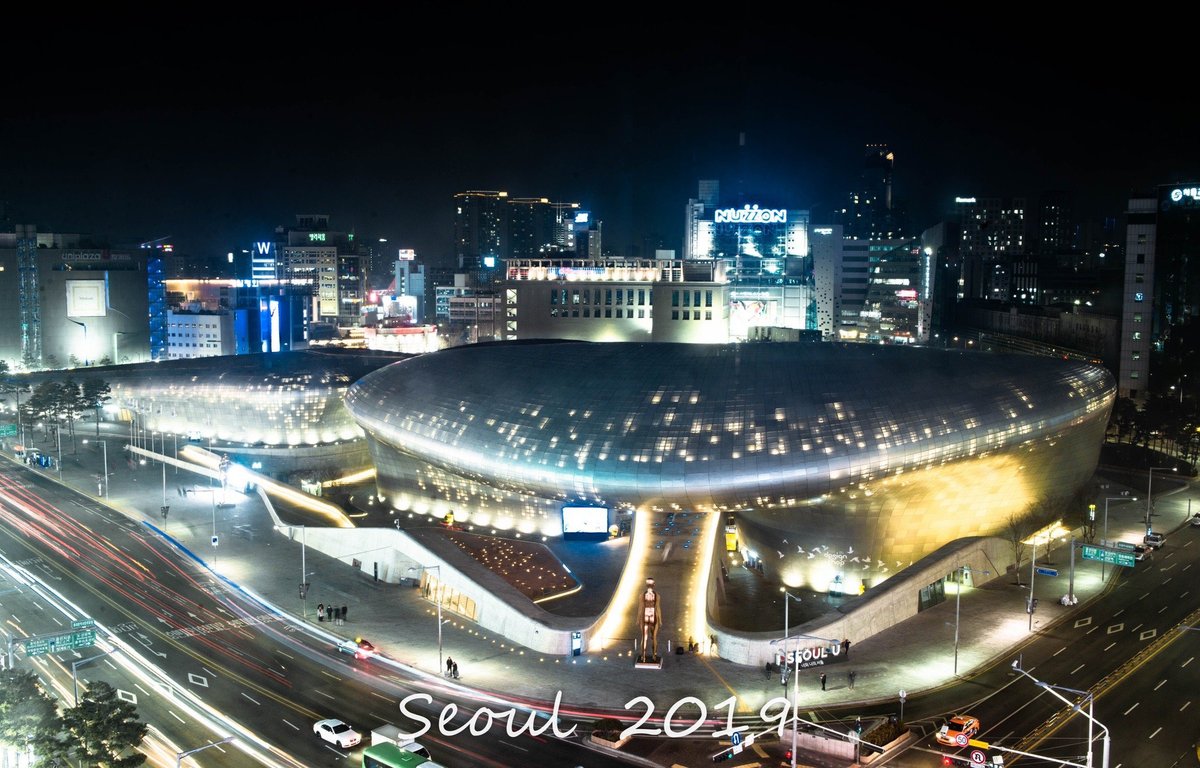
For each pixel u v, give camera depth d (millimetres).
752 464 126375
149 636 120625
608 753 89812
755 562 148250
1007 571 141875
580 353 159125
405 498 179250
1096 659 110188
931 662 110062
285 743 92125
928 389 134500
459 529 166625
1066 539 156875
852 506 135000
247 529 167000
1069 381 141250
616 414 137875
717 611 130750
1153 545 152125
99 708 83375
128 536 162500
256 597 135375
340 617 127500
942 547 135750
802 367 141625
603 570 142250
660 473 128750
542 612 120812
